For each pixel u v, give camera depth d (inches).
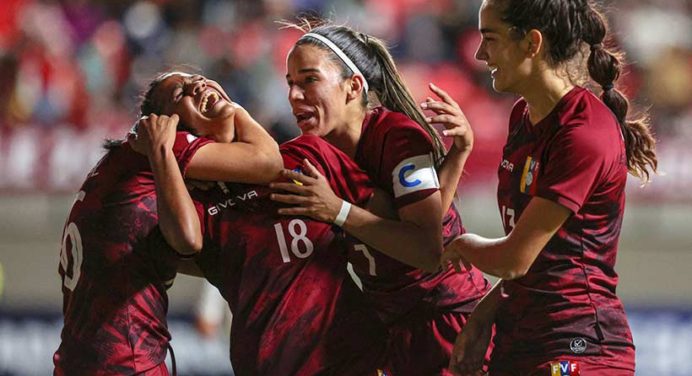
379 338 505.0
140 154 498.0
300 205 499.2
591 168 472.4
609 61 498.3
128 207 491.5
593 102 487.5
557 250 489.4
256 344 492.7
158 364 497.4
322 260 498.6
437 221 517.0
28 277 1325.0
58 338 1275.8
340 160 518.0
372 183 520.4
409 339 577.6
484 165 1446.9
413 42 1724.9
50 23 1630.2
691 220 1435.8
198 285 1245.7
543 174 490.9
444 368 577.3
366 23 1726.1
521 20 484.1
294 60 545.6
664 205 1441.9
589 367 485.7
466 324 537.6
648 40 1744.6
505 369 505.7
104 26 1668.3
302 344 492.1
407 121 535.8
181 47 1614.2
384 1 1765.5
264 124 1396.4
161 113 510.9
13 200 1375.5
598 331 489.1
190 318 1237.7
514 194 505.7
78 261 497.4
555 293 490.3
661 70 1708.9
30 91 1518.2
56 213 1378.0
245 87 1497.3
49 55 1555.1
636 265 1405.0
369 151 536.1
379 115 543.8
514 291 503.8
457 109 569.9
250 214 498.3
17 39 1599.4
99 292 490.3
